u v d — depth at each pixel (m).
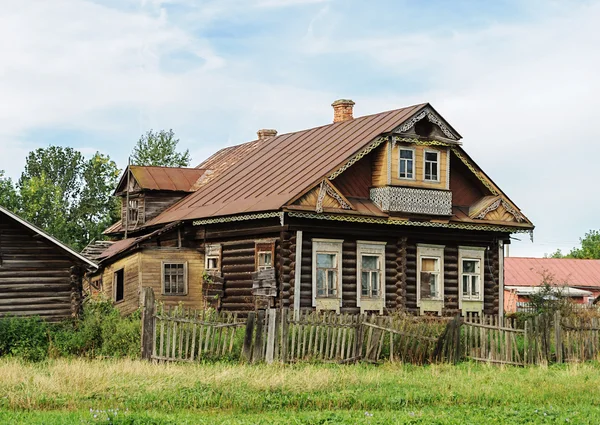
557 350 30.61
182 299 37.69
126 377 22.30
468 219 39.53
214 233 38.12
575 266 77.62
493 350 29.70
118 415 18.02
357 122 40.47
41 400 19.77
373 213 36.31
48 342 28.55
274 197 35.44
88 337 28.48
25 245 31.12
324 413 19.19
